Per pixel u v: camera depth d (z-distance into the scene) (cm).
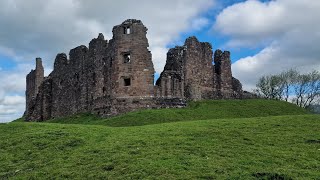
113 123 5684
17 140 3878
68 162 3191
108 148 3409
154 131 3944
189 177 2698
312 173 2739
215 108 6794
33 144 3731
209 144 3409
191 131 3853
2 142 3872
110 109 6719
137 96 6631
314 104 11094
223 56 8331
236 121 4381
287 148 3319
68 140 3747
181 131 3875
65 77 8550
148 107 6575
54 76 8969
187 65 7400
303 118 4438
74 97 8131
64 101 8512
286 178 2661
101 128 4303
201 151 3222
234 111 6731
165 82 6744
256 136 3666
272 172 2723
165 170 2817
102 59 7206
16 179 2975
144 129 4116
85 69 7794
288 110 7119
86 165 3081
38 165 3234
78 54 8100
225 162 2953
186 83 7325
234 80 8675
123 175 2828
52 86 9006
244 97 8688
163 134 3791
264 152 3194
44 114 8925
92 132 4053
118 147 3425
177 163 2947
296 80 11162
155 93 6681
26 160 3397
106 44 7194
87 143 3659
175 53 7250
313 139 3547
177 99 6769
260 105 7244
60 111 8631
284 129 3931
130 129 4188
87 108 7606
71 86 8281
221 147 3325
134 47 6725
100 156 3234
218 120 4550
